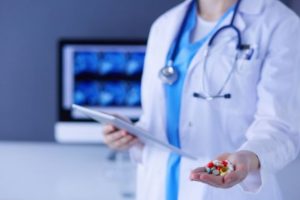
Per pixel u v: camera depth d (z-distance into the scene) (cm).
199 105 100
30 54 214
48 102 217
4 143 220
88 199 144
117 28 210
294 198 139
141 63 183
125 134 102
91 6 209
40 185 158
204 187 101
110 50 183
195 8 112
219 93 98
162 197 107
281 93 89
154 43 116
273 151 81
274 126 85
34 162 192
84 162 192
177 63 106
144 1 207
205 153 102
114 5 209
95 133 187
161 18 120
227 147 101
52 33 212
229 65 98
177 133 106
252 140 83
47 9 210
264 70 94
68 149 214
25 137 221
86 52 183
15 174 173
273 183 101
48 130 219
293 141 86
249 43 98
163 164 109
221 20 104
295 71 90
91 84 185
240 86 97
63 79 185
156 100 109
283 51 92
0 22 212
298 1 167
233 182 71
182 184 104
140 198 116
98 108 186
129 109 186
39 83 216
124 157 197
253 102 97
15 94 217
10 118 219
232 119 98
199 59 102
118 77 184
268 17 98
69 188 155
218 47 101
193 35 108
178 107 104
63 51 183
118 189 154
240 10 102
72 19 211
